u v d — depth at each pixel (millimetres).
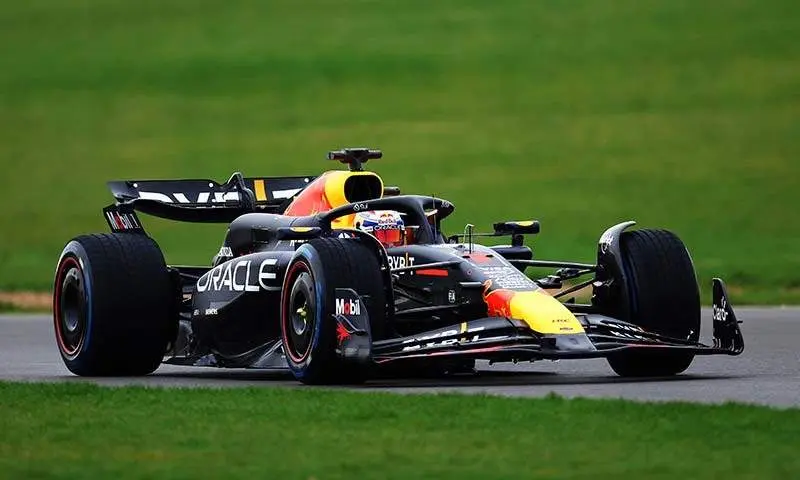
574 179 137250
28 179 151625
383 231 44750
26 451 29516
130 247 46531
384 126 162500
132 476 26859
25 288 103688
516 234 46250
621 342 40062
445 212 46188
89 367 46438
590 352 38500
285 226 45562
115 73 193500
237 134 164000
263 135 162750
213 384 43438
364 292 40062
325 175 47625
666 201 127562
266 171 148750
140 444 30125
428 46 194875
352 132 161125
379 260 41031
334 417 32906
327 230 43938
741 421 31234
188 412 34219
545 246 112438
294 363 41125
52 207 140625
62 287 47500
